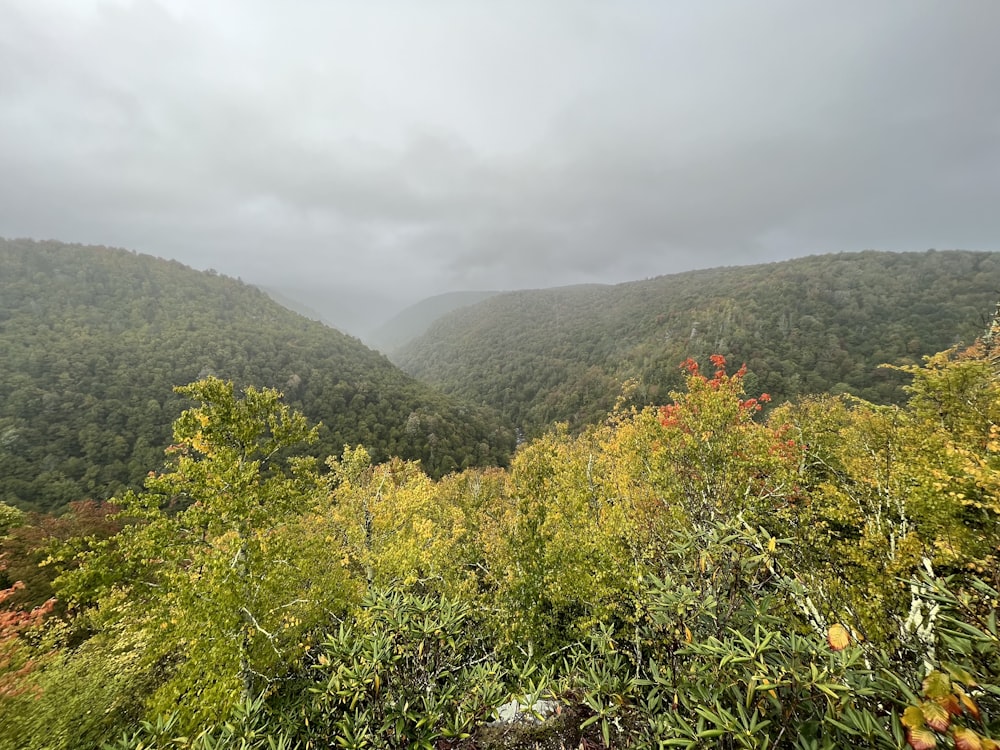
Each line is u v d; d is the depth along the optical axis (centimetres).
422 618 407
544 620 1033
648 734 302
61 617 1443
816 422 1541
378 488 1931
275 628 1088
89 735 1007
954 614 293
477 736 355
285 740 365
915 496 857
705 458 942
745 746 228
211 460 1097
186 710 854
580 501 1309
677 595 365
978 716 197
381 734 346
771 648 276
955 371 1154
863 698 247
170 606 1017
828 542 745
